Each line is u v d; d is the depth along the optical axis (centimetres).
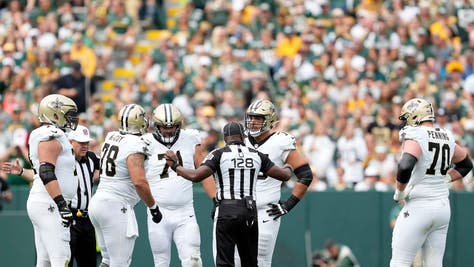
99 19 6731
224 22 6719
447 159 3325
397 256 3356
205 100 5766
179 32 6625
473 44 6384
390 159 5131
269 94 5962
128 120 3344
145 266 4384
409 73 6034
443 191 3341
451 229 4675
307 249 4722
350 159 5275
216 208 3241
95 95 6162
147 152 3309
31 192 3316
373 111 5588
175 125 3472
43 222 3266
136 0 6931
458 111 5638
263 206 3378
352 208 4728
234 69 5875
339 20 6512
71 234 3425
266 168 3238
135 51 6756
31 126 5600
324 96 5806
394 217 4562
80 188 3447
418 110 3353
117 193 3334
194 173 3188
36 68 6309
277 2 6769
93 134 5412
